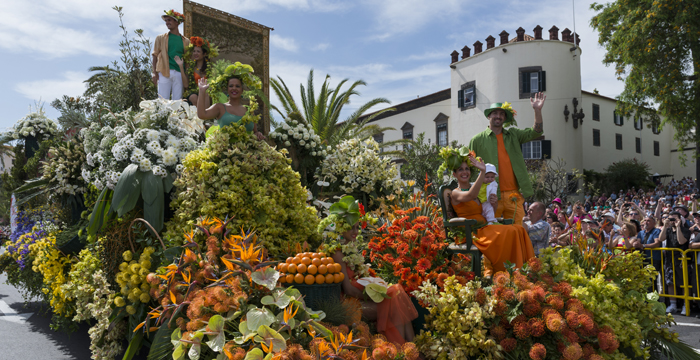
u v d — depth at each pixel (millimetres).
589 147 30578
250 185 4070
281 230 4070
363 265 3549
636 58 18391
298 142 6473
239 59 8977
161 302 3268
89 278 4461
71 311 5105
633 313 3812
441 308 3408
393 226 4219
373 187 6504
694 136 19016
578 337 3322
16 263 6938
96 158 5055
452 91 28781
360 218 3674
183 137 4949
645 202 18375
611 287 3812
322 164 6699
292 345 2463
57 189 5676
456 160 4320
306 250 3771
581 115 26000
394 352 2623
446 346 3285
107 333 3918
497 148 5172
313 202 5777
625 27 18844
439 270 4055
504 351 3262
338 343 2531
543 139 25359
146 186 4141
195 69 7340
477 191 4074
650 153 36719
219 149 4133
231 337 2688
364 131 18859
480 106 26859
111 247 4031
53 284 5281
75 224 5742
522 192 5137
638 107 20453
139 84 7719
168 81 7152
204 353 2715
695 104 17719
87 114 8906
